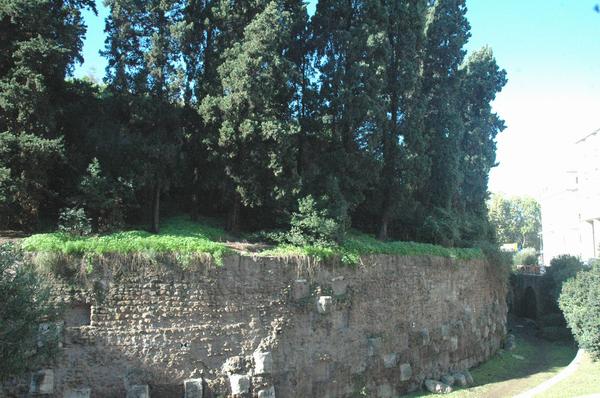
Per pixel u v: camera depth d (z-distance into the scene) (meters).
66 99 18.66
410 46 25.27
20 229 16.23
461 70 32.53
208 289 15.90
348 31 22.11
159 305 15.14
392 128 25.05
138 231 16.66
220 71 18.77
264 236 19.19
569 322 27.83
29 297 10.75
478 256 28.80
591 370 23.67
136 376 14.52
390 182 24.59
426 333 22.47
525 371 26.39
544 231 73.25
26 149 15.12
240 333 16.28
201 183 19.84
